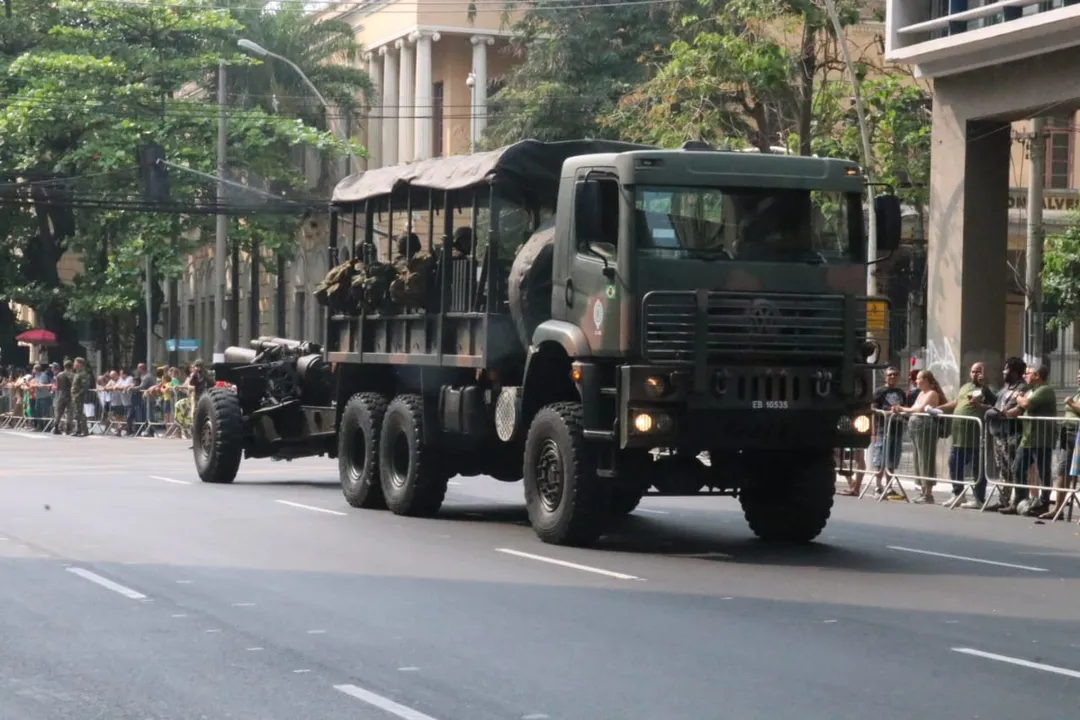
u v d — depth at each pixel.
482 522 24.02
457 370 23.66
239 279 83.25
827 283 20.33
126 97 62.47
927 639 14.10
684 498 29.58
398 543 21.02
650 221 19.75
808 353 19.80
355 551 20.08
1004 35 31.27
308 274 73.25
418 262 24.11
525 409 21.78
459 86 69.31
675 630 14.38
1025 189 53.38
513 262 22.28
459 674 12.34
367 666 12.65
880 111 44.47
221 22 64.44
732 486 20.95
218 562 18.92
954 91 34.12
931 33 34.66
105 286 65.38
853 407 20.22
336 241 28.16
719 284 19.83
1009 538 23.17
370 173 27.22
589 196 19.73
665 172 19.80
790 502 21.38
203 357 88.38
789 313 19.77
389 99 70.88
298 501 27.34
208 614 15.12
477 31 67.31
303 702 11.38
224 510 25.53
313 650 13.31
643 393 19.28
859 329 20.28
